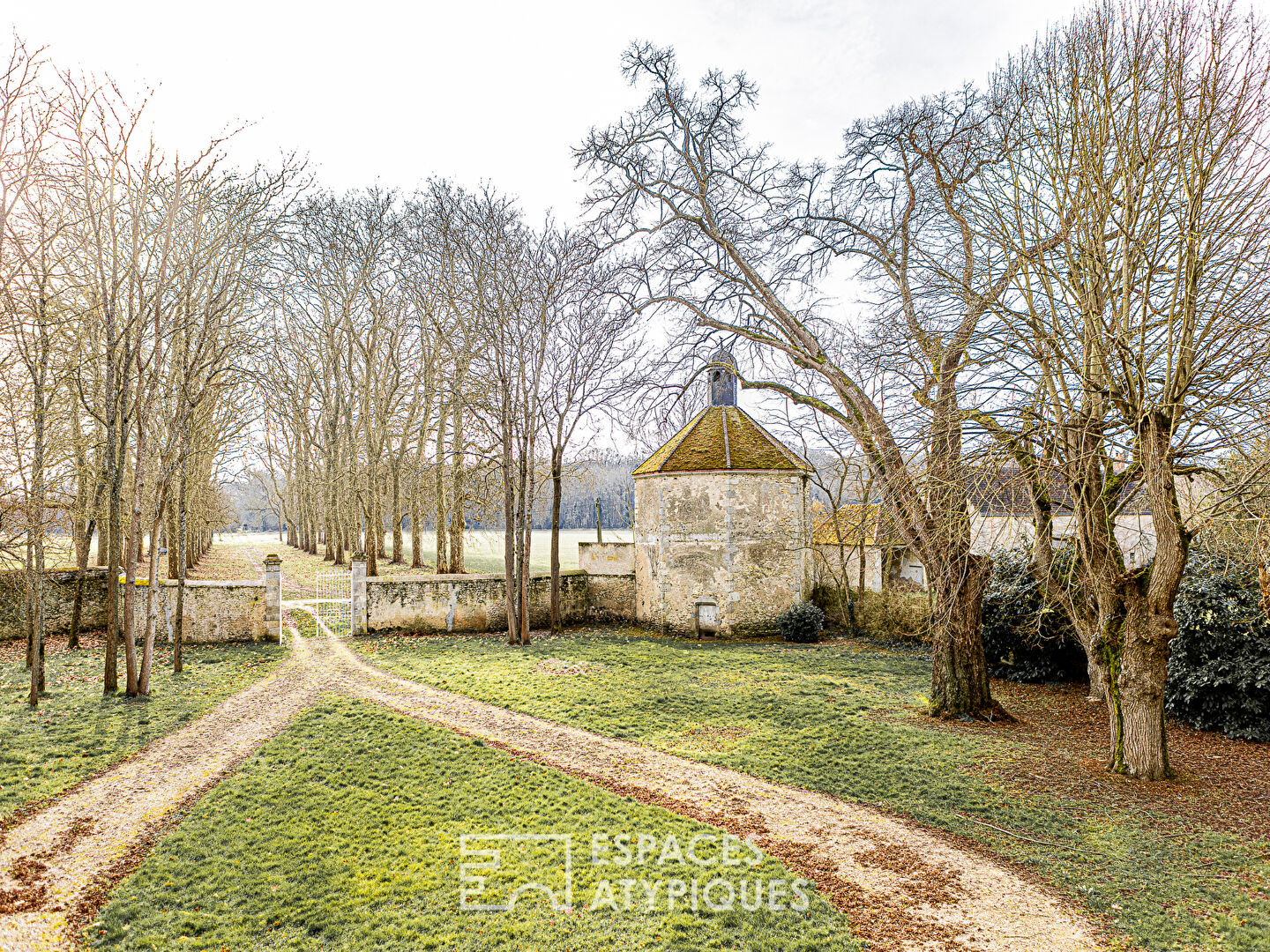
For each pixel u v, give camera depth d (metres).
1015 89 11.38
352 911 6.95
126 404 14.41
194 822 8.83
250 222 17.03
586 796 9.95
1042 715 14.32
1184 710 13.53
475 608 24.00
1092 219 10.04
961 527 13.06
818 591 26.86
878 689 16.36
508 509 21.84
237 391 28.94
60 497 17.97
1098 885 7.52
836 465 23.94
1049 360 10.20
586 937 6.58
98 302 14.32
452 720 13.50
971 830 8.89
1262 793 9.94
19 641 19.30
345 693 15.27
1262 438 9.64
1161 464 9.54
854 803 9.81
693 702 15.12
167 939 6.44
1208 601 13.00
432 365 32.47
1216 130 9.08
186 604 20.02
